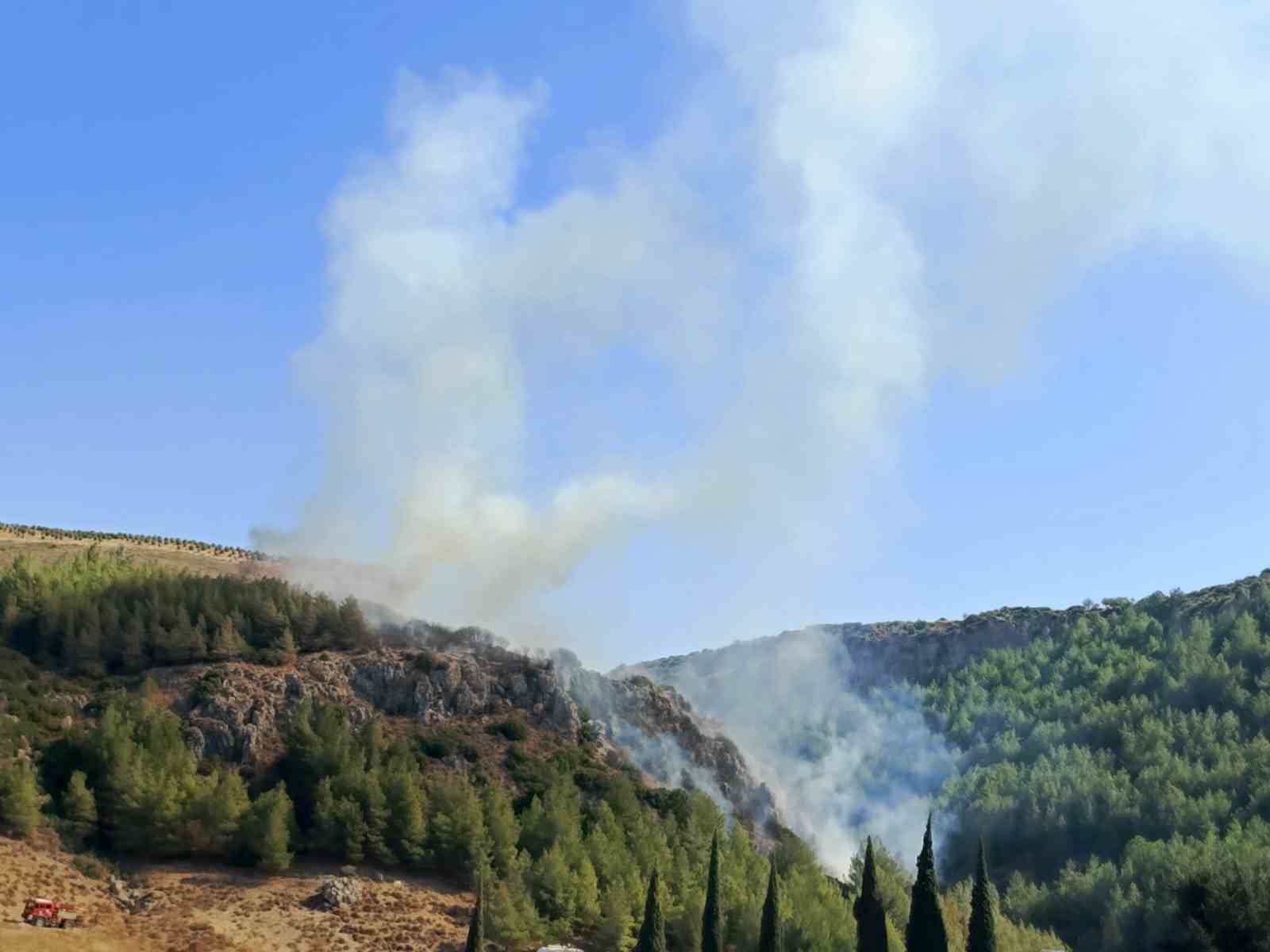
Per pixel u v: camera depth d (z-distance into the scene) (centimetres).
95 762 14200
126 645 16275
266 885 13350
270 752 15175
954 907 15512
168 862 13662
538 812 14738
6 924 11519
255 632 17075
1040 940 16312
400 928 12762
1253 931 15000
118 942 11706
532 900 13262
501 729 16675
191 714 15325
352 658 17000
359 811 14112
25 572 17700
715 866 12838
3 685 15100
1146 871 19012
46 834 13325
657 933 12794
